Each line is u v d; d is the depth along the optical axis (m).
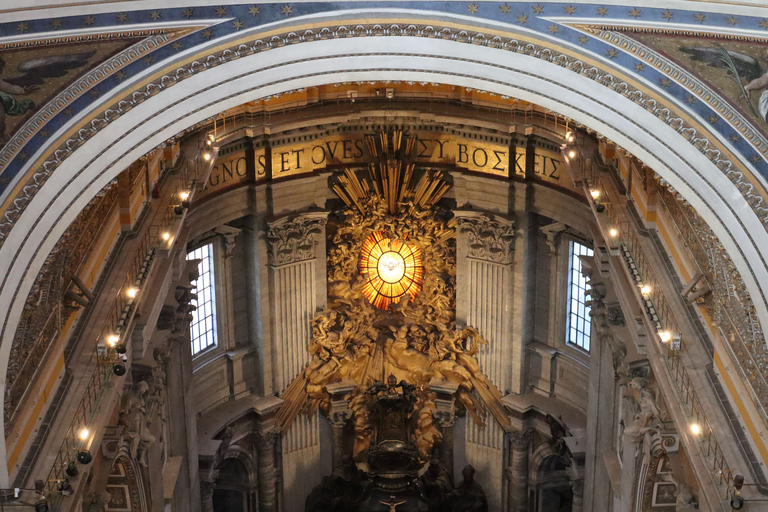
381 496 36.84
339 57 21.28
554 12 20.11
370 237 36.72
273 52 20.83
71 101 19.75
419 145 35.88
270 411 36.09
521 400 35.94
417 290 37.09
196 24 20.02
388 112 34.75
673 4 19.09
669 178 21.23
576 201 33.03
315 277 36.47
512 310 35.81
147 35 19.83
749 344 21.33
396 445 36.44
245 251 35.78
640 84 20.36
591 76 20.61
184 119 21.36
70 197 20.61
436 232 36.47
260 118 34.28
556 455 35.91
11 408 20.75
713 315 23.77
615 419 29.53
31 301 20.84
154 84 20.39
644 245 27.41
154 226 28.52
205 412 35.25
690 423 22.23
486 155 35.00
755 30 18.67
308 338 36.78
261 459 36.56
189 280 31.34
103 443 24.34
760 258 20.59
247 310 36.25
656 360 24.25
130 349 25.69
